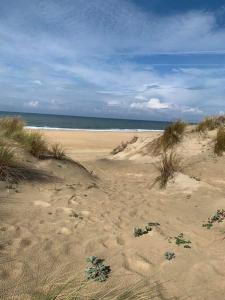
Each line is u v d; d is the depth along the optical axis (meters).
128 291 3.23
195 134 11.84
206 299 3.22
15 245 4.00
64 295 2.92
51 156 8.68
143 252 4.16
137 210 5.97
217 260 3.96
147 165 10.84
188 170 9.08
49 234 4.44
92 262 3.80
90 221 5.10
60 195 6.32
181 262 3.92
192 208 6.29
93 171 9.74
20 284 3.20
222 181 8.25
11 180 6.39
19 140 8.48
